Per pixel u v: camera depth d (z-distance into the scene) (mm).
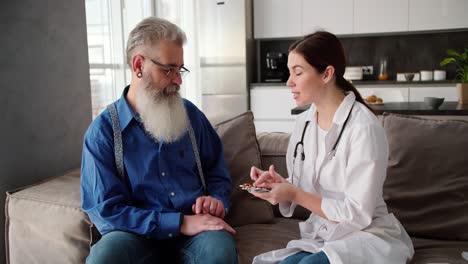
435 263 1403
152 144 1569
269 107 5199
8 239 1660
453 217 1641
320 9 5105
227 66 5137
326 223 1438
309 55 1396
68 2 2066
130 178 1534
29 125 1854
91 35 3115
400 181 1714
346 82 1475
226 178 1722
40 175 1924
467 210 1631
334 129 1414
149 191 1552
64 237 1521
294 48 1438
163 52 1531
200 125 1745
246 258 1526
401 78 5094
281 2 5199
